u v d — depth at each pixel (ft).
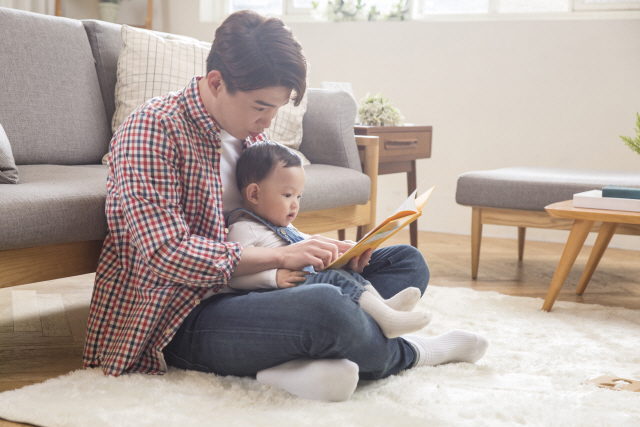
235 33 3.64
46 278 4.31
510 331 5.56
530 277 8.41
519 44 11.58
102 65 6.93
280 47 3.62
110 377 3.99
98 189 4.56
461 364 4.54
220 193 4.18
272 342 3.74
